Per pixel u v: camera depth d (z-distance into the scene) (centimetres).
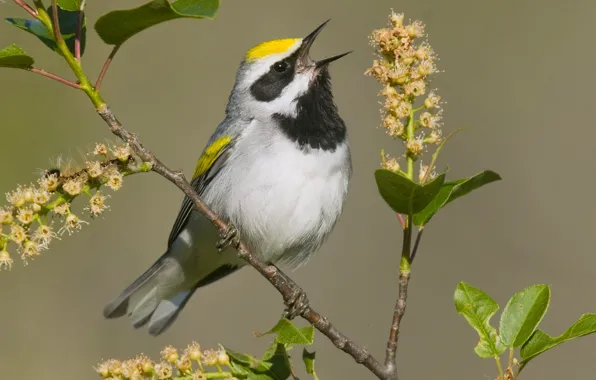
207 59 1574
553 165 1367
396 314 637
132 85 1541
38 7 579
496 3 1539
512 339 595
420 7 1555
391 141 1401
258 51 870
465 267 1292
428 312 1264
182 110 1533
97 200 599
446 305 1264
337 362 1233
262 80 855
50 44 606
